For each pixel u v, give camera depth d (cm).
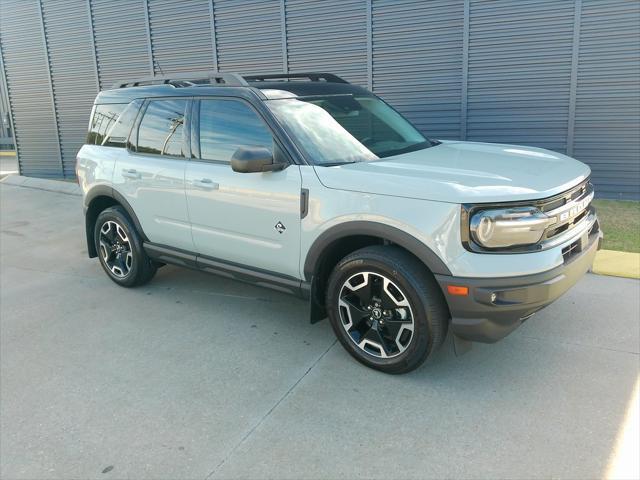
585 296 445
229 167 395
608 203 698
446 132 773
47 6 1091
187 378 348
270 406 312
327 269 366
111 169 488
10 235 750
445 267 297
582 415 291
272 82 432
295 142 364
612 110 684
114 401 325
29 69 1161
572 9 670
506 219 287
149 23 976
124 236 501
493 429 283
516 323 306
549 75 700
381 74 792
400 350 328
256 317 440
